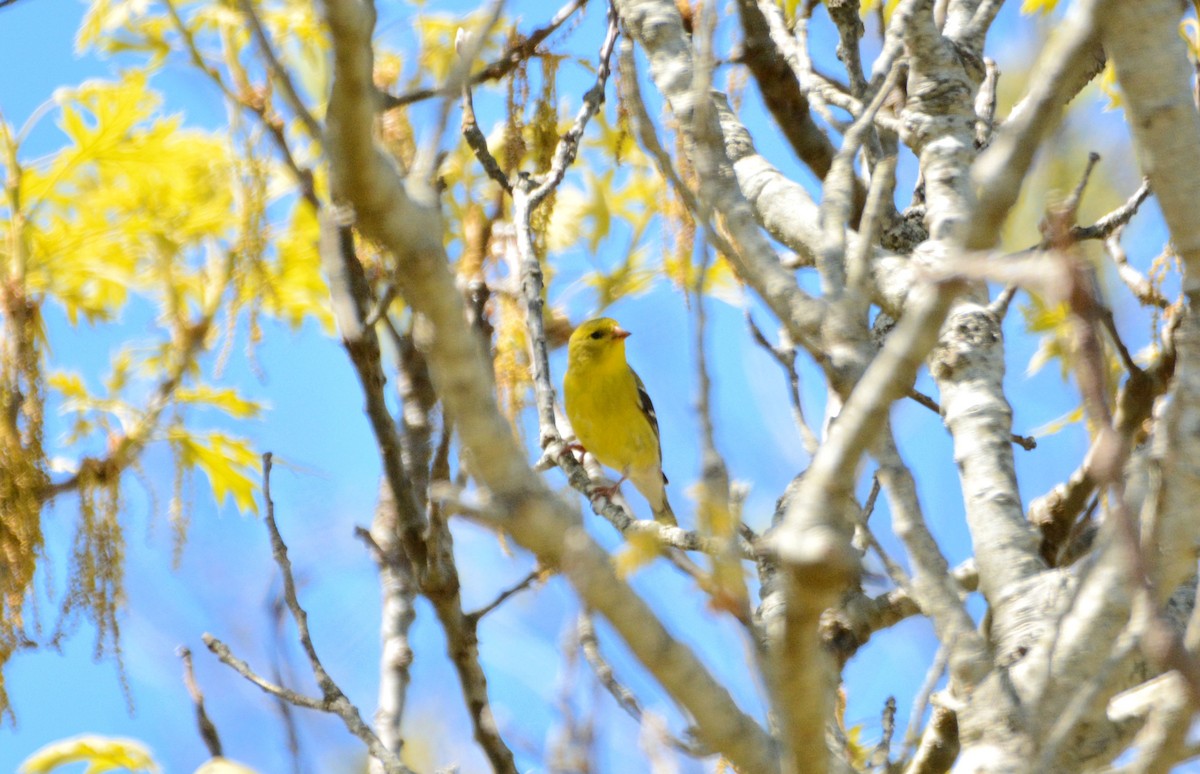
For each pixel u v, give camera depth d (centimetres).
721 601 446
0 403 1128
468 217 1054
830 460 394
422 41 1203
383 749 859
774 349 918
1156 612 399
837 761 593
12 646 1068
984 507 831
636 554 455
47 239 1334
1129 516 405
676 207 956
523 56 1130
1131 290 1060
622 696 708
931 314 390
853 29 1106
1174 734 449
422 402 1091
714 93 1195
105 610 1054
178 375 1265
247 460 1302
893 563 624
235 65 1055
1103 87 1111
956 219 964
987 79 1177
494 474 413
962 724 595
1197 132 536
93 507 1100
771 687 434
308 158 1236
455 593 958
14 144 1307
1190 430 529
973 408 895
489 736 950
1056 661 608
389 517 1139
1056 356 1218
